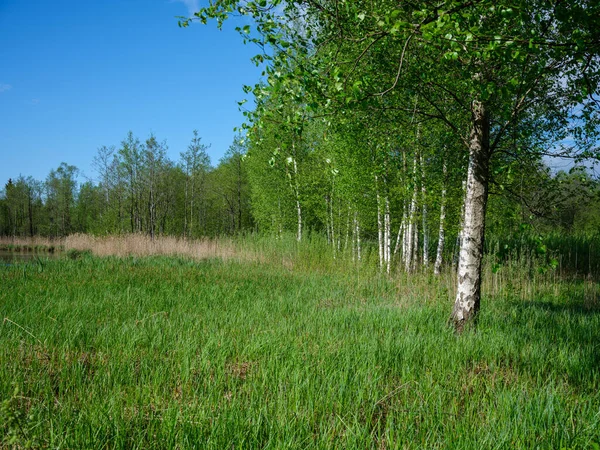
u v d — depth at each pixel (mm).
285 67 5645
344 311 8797
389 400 4543
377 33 5262
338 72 5184
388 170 15375
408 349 5957
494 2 4422
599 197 7555
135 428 3660
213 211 47781
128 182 40031
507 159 9820
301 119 5590
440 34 4543
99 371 4871
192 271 15828
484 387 5004
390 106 7480
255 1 5453
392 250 23281
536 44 4371
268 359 5574
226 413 3857
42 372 4961
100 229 40656
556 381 5176
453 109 9570
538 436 3766
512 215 6562
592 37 4629
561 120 7867
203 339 6367
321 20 6535
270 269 17812
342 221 21609
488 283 12273
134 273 14609
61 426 3570
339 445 3516
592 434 3695
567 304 11125
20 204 65688
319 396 4398
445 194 14414
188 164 39750
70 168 59281
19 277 13109
